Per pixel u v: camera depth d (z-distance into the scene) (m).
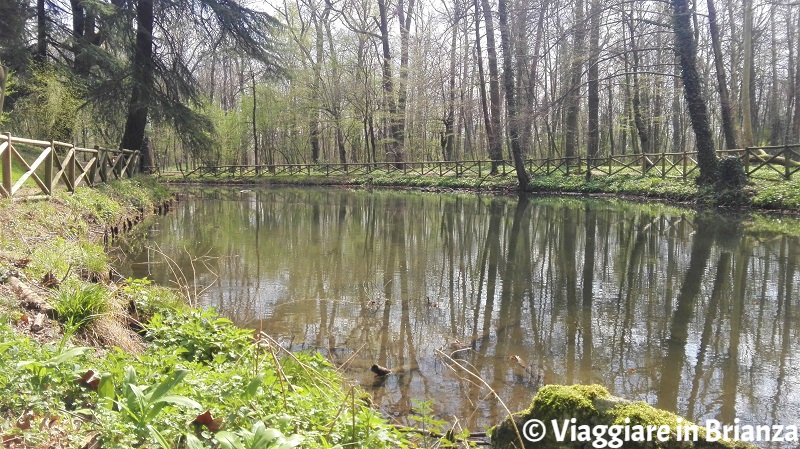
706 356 4.40
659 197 16.02
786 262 7.71
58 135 14.19
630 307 5.76
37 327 3.17
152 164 33.00
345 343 4.69
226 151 34.69
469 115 29.78
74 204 8.35
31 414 2.11
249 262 8.00
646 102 25.59
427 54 27.11
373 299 6.07
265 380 2.87
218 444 2.20
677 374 4.06
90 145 22.67
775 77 27.56
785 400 3.64
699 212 13.26
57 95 13.62
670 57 20.78
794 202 12.23
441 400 3.65
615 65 19.75
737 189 13.76
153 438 2.07
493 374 4.08
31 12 15.31
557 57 18.64
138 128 16.75
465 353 4.50
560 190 19.45
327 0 30.16
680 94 22.70
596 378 4.00
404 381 3.94
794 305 5.73
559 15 16.34
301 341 4.71
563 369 4.16
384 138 32.47
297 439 2.05
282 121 33.72
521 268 7.70
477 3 22.27
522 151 21.22
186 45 18.81
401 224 12.37
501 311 5.66
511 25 18.00
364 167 29.23
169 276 6.83
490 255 8.67
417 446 2.97
